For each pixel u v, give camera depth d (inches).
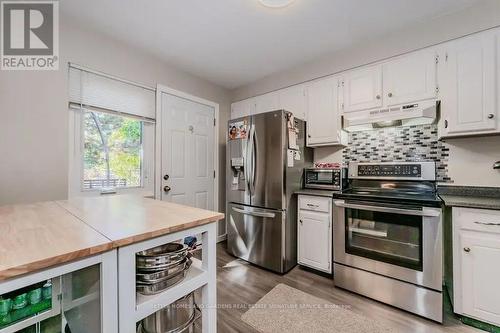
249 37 85.9
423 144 84.4
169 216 41.3
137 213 43.7
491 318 55.9
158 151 101.2
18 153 65.9
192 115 116.5
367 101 88.1
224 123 134.7
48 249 25.4
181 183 110.9
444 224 68.3
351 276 76.7
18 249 25.3
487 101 64.4
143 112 96.2
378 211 70.7
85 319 31.5
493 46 64.0
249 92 129.0
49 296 31.0
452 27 71.9
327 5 68.8
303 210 93.0
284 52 96.7
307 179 103.8
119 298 29.4
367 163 86.2
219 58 101.6
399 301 67.2
